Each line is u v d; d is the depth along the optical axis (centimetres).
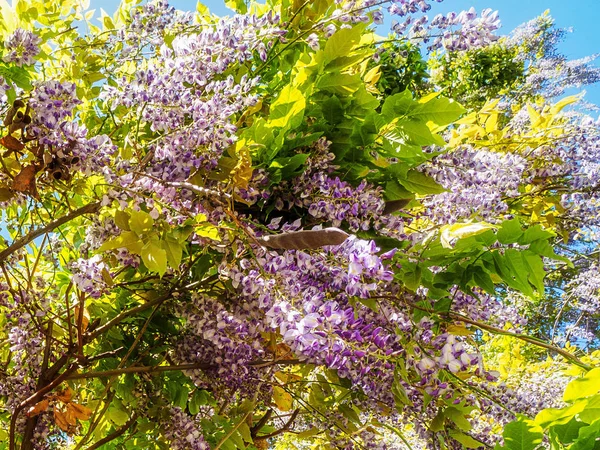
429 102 145
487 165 190
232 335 158
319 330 105
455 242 138
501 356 375
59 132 121
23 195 140
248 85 147
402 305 151
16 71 155
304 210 153
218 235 139
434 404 153
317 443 236
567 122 236
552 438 76
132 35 205
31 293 180
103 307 196
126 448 212
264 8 206
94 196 158
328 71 158
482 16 157
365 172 150
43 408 164
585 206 233
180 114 135
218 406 203
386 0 159
